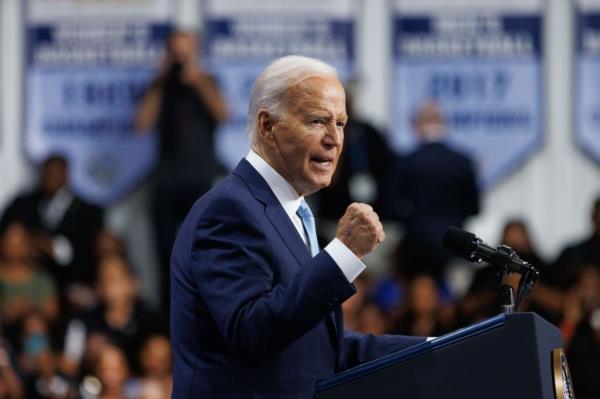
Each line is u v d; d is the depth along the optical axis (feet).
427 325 82.07
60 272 98.17
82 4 105.81
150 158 104.68
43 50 106.11
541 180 103.55
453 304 82.89
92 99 105.60
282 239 33.68
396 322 82.84
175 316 34.27
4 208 99.96
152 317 88.69
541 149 103.71
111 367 79.46
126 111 105.29
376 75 104.27
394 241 97.45
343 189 96.94
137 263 104.63
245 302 32.09
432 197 96.27
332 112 33.94
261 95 34.45
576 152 103.65
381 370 31.53
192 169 98.78
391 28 104.12
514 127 103.71
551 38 103.91
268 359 32.76
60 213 99.66
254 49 104.47
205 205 33.99
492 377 30.55
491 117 103.71
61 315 91.97
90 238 99.50
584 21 103.81
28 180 106.01
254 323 31.48
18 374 80.43
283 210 34.24
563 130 103.86
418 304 82.64
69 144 105.70
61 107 105.91
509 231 88.33
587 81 103.65
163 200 99.30
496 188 103.81
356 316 82.84
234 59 104.42
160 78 100.53
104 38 105.60
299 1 104.27
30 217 99.14
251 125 34.96
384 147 97.96
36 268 96.32
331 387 31.94
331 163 34.32
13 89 106.22
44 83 106.01
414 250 95.40
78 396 79.61
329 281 31.48
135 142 104.99
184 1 105.29
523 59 103.86
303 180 34.24
